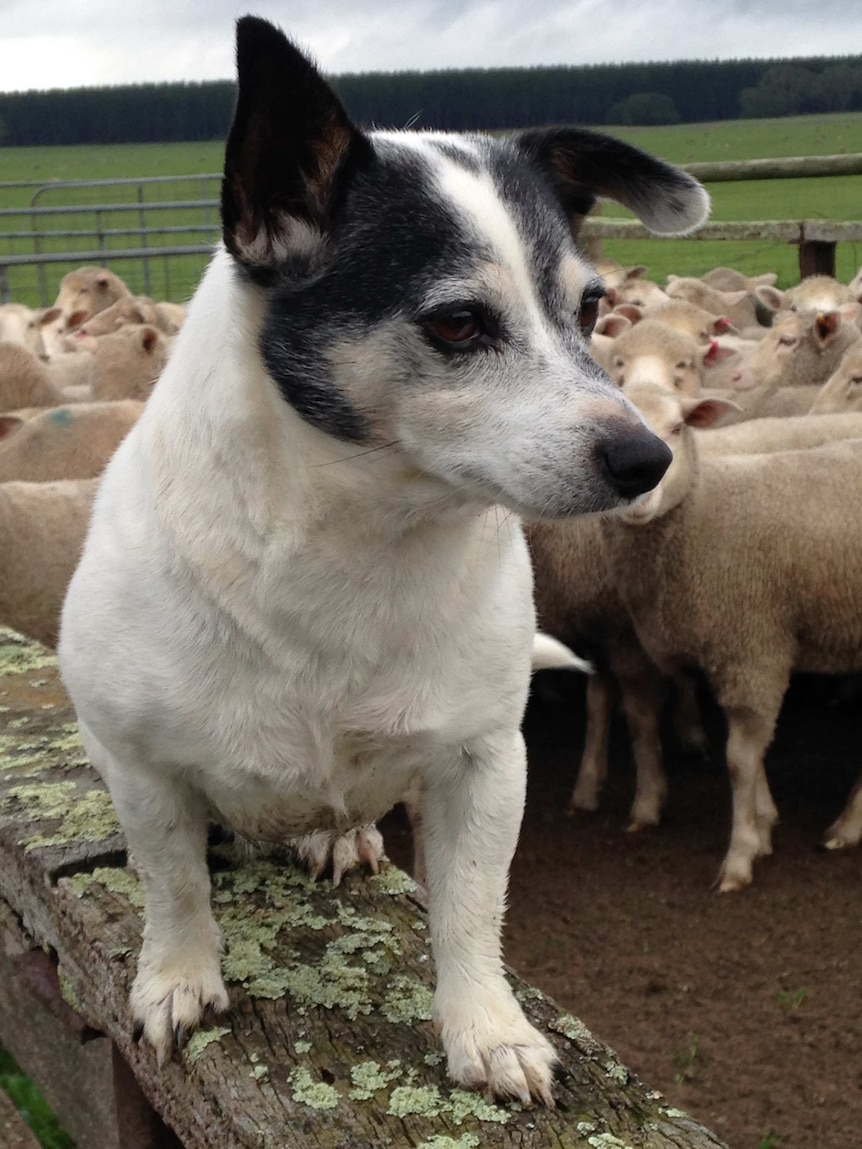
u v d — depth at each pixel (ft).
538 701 5.96
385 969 2.27
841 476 4.37
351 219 1.90
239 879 2.57
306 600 1.88
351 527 1.86
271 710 1.95
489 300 1.90
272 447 1.85
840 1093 3.29
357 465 1.85
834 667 4.55
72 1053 3.11
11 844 2.69
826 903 4.18
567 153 2.27
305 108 1.88
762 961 3.88
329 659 1.92
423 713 1.98
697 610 4.37
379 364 1.87
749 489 4.35
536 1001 2.19
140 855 2.12
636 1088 1.98
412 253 1.89
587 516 1.90
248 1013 2.15
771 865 4.46
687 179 2.25
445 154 2.00
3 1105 3.07
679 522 4.32
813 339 7.12
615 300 9.02
